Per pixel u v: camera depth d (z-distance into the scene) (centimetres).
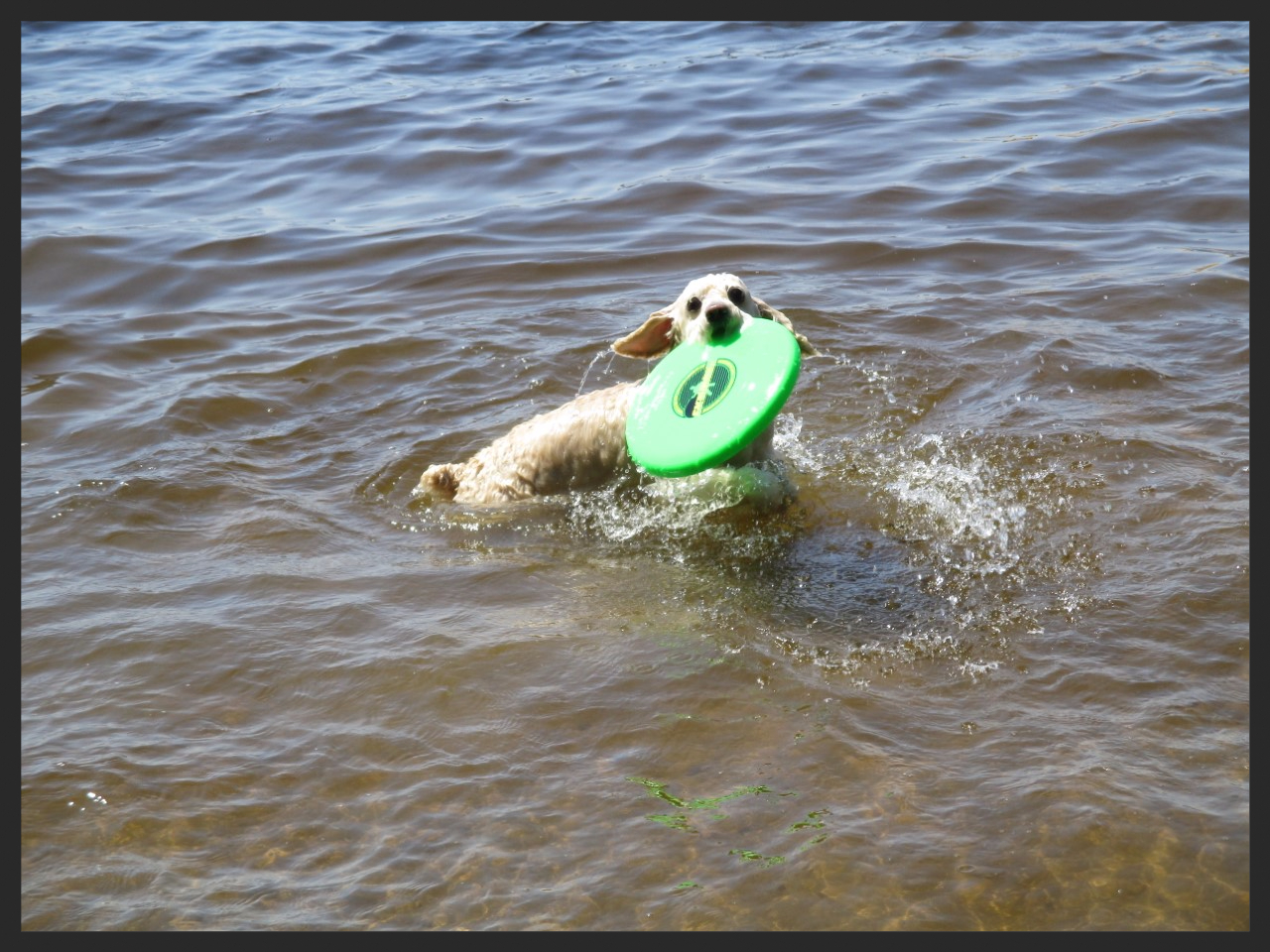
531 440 1068
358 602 884
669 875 620
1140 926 578
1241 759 673
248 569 940
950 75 2250
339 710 761
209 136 2175
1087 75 2211
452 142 2081
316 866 641
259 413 1235
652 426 987
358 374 1312
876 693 752
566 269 1575
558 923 596
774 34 2653
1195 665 754
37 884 635
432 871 632
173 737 743
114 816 677
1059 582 860
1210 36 2394
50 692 791
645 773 692
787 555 936
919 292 1435
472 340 1374
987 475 1019
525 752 714
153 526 1017
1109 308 1343
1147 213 1628
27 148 2136
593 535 997
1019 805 648
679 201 1772
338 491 1081
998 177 1778
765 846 634
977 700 739
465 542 988
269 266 1644
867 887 606
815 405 1176
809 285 1479
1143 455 1021
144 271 1630
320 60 2647
